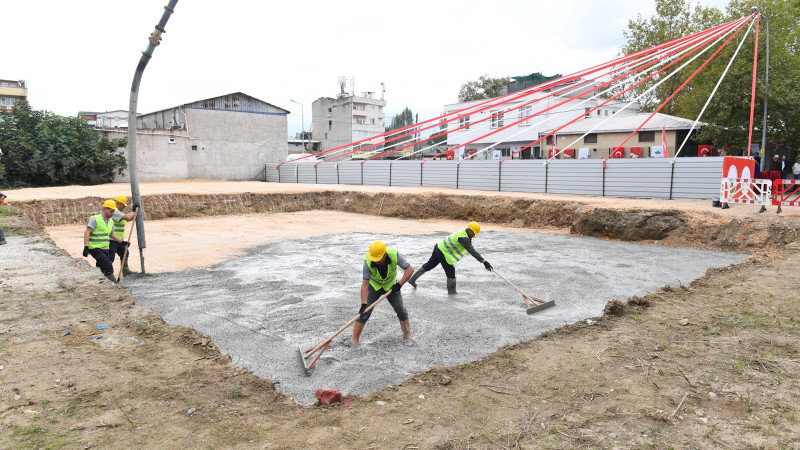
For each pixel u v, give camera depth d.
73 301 7.00
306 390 5.08
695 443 3.88
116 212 9.85
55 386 4.57
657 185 20.03
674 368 5.30
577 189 22.41
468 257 12.30
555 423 4.20
